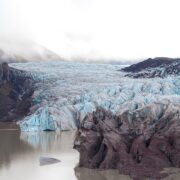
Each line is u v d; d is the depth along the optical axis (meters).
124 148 102.38
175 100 154.62
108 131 106.62
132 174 92.69
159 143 102.81
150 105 123.00
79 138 118.88
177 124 108.38
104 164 100.12
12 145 139.50
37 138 158.62
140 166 96.94
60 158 114.50
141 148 101.31
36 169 101.31
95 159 101.94
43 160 110.75
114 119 115.44
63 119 189.75
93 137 105.94
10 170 100.44
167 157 100.75
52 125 184.88
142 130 109.56
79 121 193.12
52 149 130.25
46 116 186.25
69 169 100.50
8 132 179.38
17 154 121.81
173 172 93.38
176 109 117.94
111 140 103.25
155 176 89.81
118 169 97.75
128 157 99.50
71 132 180.75
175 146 101.69
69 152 124.00
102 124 108.56
